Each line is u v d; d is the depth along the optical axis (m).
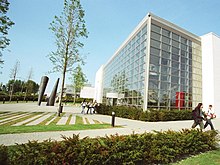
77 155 4.07
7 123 10.91
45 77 35.38
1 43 11.95
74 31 16.84
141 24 22.50
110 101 34.12
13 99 50.28
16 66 45.69
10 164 3.41
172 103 21.06
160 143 5.61
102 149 4.47
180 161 5.66
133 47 24.75
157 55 20.67
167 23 22.36
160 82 20.25
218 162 5.55
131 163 4.79
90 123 13.26
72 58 17.16
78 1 16.94
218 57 26.38
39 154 3.70
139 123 14.81
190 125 14.26
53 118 14.87
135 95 21.81
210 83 25.16
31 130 9.06
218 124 16.47
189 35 25.19
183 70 23.52
